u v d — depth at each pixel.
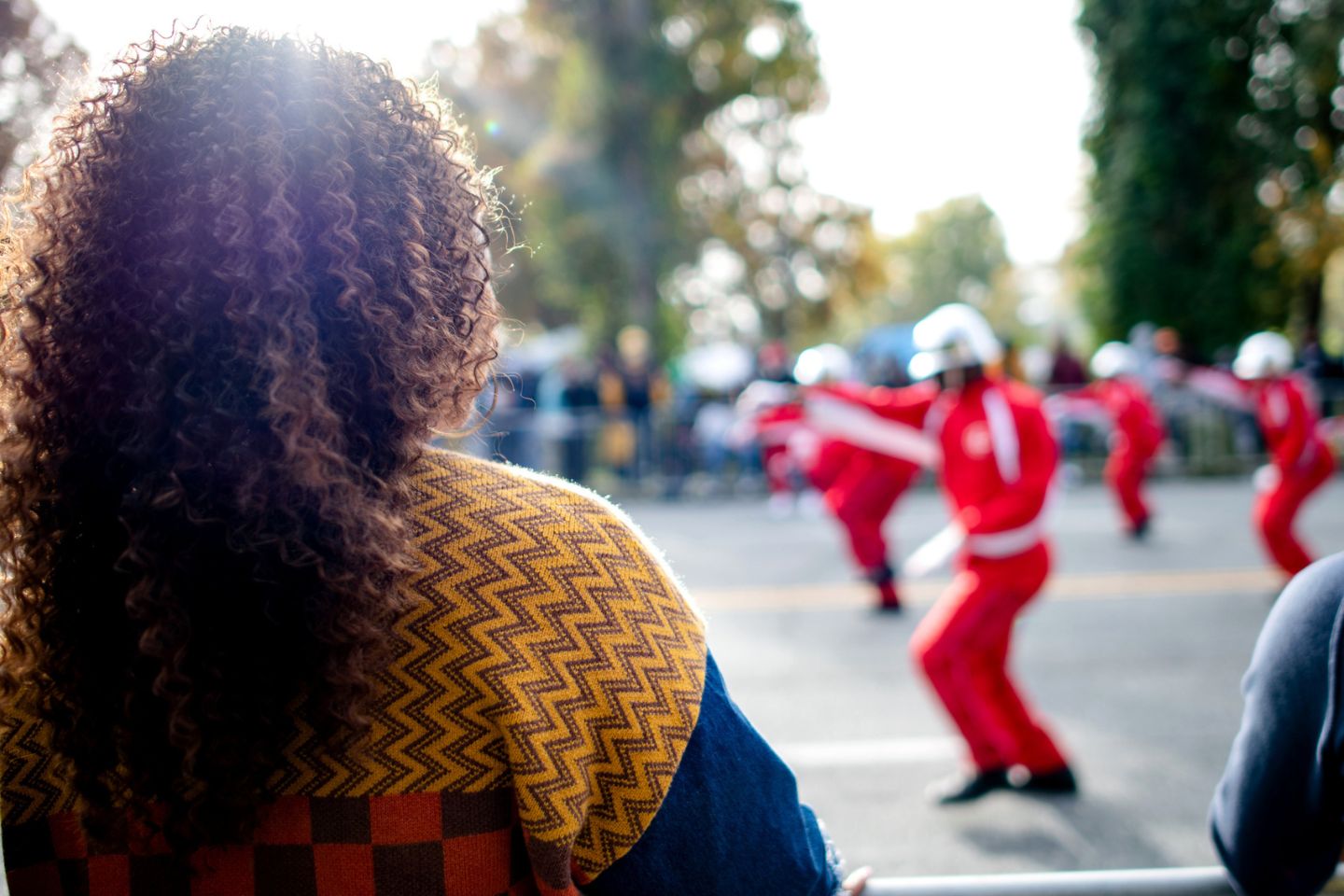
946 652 4.30
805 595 8.30
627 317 22.83
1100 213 22.02
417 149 1.02
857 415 6.54
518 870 1.00
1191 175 21.30
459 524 0.97
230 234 0.90
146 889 1.01
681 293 28.14
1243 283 21.05
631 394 14.70
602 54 21.28
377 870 0.96
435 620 0.95
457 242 1.03
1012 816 4.14
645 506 14.22
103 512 0.92
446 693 0.94
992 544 4.30
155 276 0.91
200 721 0.89
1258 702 1.23
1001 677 4.34
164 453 0.89
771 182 25.55
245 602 0.89
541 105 22.78
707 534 11.65
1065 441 15.92
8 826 1.02
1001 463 4.33
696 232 25.05
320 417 0.89
